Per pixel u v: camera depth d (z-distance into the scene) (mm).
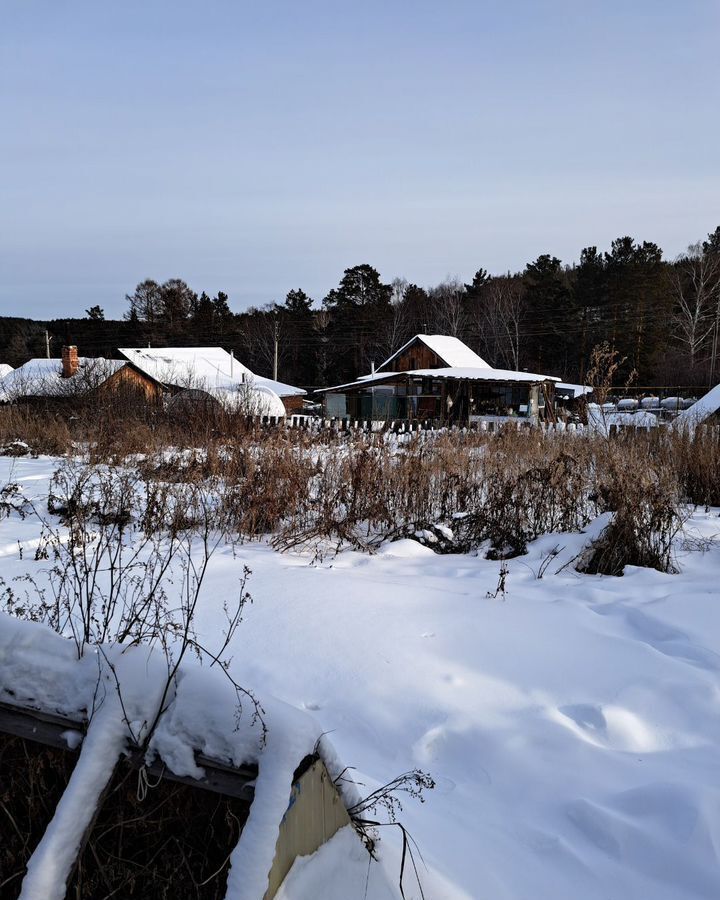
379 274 74312
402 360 46062
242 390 19359
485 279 77625
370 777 3055
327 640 4402
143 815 2092
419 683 3879
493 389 37656
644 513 7098
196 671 2143
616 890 2508
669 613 5051
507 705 3680
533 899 2441
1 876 2211
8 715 2211
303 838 2045
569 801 2967
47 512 8180
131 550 6340
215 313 85875
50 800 2186
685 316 60562
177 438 14625
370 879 2219
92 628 4047
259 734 1988
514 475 8883
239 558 6449
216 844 2039
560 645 4402
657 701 3721
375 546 7273
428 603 5152
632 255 63062
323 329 77250
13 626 2287
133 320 85375
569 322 62312
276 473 8133
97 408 18203
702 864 2572
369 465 8453
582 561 6676
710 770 3143
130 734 2094
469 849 2652
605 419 10555
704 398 20297
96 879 2094
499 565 6707
